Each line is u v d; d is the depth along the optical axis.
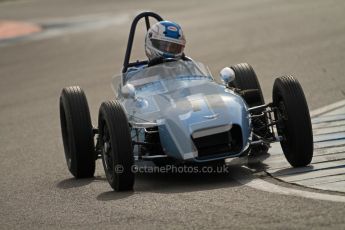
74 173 32.31
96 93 56.22
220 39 75.44
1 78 71.00
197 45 73.38
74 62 73.88
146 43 33.38
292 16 84.81
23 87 64.38
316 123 36.81
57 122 48.44
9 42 96.69
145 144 28.91
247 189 26.02
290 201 23.66
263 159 31.03
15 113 53.75
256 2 106.31
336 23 74.62
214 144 27.53
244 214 22.70
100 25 103.56
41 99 57.72
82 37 92.56
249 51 65.56
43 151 40.12
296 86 28.58
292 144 28.17
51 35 98.62
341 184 25.20
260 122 31.45
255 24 82.75
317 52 60.38
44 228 24.22
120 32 92.88
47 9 141.38
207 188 26.98
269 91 48.44
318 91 45.75
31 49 87.69
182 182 28.91
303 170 27.98
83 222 24.17
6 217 26.62
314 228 20.64
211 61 63.12
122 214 24.44
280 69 55.50
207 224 22.09
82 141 31.47
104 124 29.11
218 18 93.75
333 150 30.66
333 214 21.72
